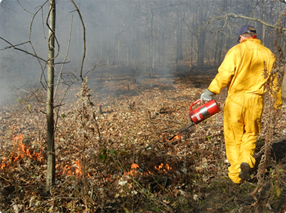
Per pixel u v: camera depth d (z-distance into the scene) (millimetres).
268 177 3016
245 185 2971
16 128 6145
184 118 6555
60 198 2725
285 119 5344
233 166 2992
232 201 2715
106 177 3104
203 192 2939
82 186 2809
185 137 4613
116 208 2695
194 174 3338
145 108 7949
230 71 2887
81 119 2492
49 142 2867
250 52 2828
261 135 4496
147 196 2840
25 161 3818
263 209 2453
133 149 4207
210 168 3477
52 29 2668
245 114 2910
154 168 3553
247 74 2846
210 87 3059
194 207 2682
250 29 3008
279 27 2066
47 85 2732
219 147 4117
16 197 2844
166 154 3971
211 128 5121
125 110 7719
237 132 3012
